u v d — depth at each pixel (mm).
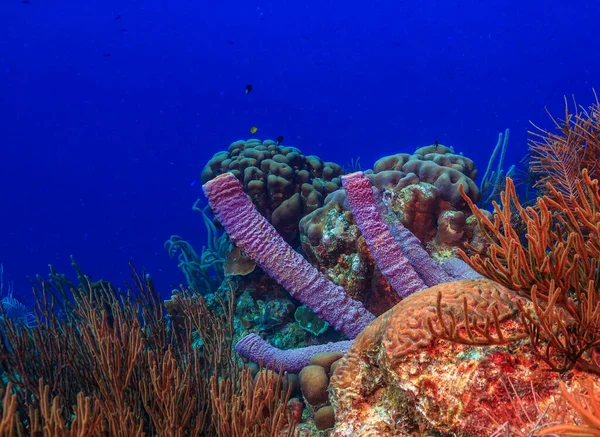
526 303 2420
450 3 76875
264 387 3012
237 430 2576
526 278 2305
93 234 64500
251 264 5535
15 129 78500
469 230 4871
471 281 2717
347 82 86312
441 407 2316
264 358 4168
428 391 2371
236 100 85375
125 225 64875
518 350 2246
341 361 3057
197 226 51062
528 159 6102
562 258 2139
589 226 2336
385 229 4047
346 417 2848
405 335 2541
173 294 5297
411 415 2551
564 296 2223
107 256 52562
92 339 3438
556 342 2102
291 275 4121
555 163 4367
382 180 5477
